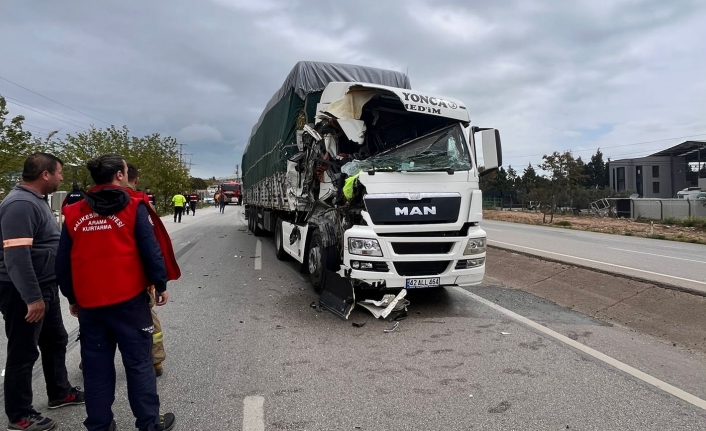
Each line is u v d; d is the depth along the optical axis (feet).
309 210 26.00
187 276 29.07
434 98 21.74
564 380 13.37
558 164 98.22
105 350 9.78
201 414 11.37
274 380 13.41
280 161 34.47
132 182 14.21
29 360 10.61
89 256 9.40
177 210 82.43
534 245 47.24
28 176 10.77
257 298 23.17
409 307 21.48
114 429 10.61
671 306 19.53
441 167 20.45
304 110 28.58
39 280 10.86
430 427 10.72
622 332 18.12
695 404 11.88
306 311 20.77
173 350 15.84
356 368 14.29
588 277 24.85
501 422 10.94
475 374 13.80
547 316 20.25
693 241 57.41
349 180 19.83
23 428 10.53
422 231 19.33
